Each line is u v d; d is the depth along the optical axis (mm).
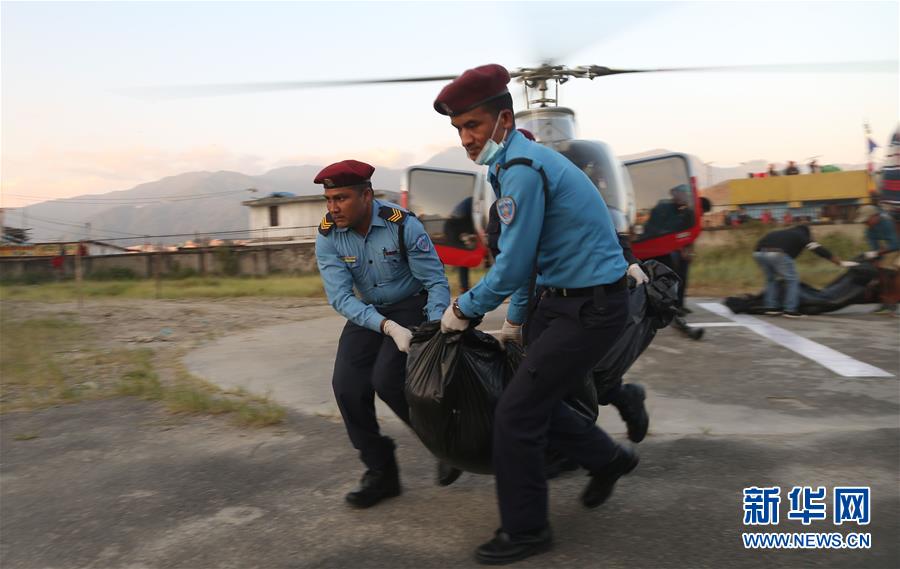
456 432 2553
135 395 5227
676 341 6508
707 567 2361
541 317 2576
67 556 2678
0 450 4027
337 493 3162
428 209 9141
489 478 3270
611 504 2893
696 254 16359
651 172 8180
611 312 2432
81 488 3389
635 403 3336
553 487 3092
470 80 2367
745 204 25562
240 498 3162
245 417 4332
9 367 6371
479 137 2422
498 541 2463
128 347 7680
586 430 2693
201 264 28344
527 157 2375
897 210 9547
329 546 2645
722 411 4215
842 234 17172
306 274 27812
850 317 7980
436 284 3000
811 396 4523
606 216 2492
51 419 4645
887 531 2578
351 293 2941
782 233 8031
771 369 5309
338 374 2998
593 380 3037
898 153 9562
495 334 6977
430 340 2578
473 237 9070
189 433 4195
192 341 8172
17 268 27188
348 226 2895
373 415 3014
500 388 2561
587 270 2426
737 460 3334
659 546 2520
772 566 2354
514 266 2338
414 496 3092
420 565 2473
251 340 7988
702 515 2756
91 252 30594
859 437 3605
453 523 2799
